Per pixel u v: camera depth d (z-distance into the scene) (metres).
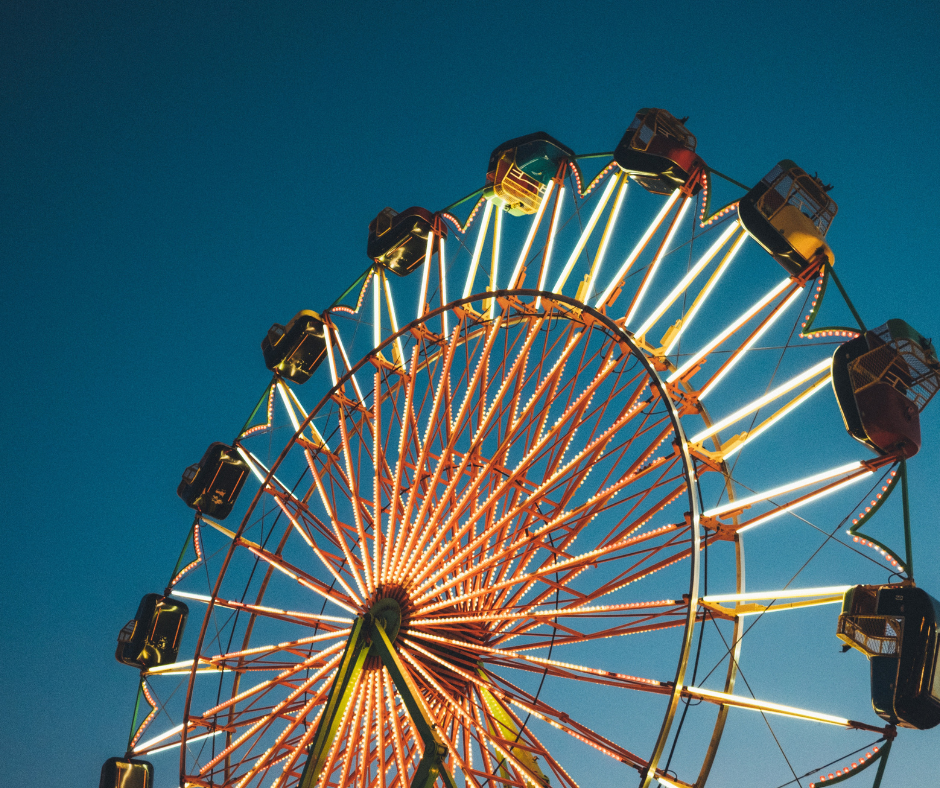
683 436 19.22
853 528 19.34
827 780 18.47
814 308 21.47
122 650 28.59
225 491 29.98
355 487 23.77
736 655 22.34
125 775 27.53
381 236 28.88
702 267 22.83
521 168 26.67
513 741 20.94
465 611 22.50
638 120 24.30
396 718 20.94
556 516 21.92
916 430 19.50
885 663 18.22
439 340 27.27
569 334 23.75
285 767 21.23
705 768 21.34
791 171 22.31
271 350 30.16
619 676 18.84
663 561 20.72
